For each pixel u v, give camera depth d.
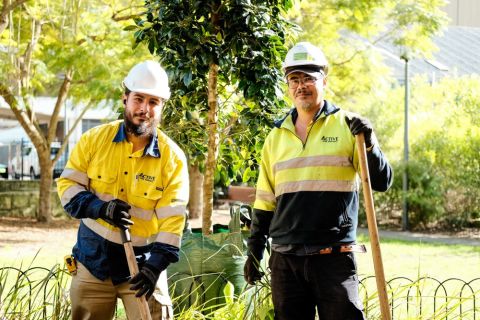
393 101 16.14
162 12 5.31
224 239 4.90
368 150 3.64
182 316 4.46
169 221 3.71
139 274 3.54
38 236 13.01
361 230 14.55
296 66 3.81
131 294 3.79
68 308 4.38
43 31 13.50
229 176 6.04
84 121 22.31
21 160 20.58
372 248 3.57
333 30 13.34
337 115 3.84
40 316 4.64
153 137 3.74
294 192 3.79
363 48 13.88
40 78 13.83
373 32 13.42
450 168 14.56
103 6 13.50
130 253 3.55
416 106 16.42
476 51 24.44
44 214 15.10
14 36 13.50
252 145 5.79
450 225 14.65
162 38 5.38
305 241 3.74
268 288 4.49
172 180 3.77
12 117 17.62
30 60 12.99
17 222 14.96
